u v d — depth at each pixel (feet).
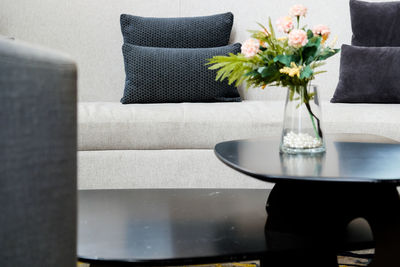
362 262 5.15
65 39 8.57
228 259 2.98
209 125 6.31
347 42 8.66
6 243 1.32
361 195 3.54
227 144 4.73
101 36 8.62
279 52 4.28
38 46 1.50
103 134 6.26
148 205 4.13
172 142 6.34
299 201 3.80
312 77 4.24
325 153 4.19
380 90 7.34
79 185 6.27
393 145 4.59
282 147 4.25
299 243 3.23
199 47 8.21
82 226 3.53
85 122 6.25
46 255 1.43
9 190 1.33
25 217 1.37
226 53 7.84
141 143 6.33
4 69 1.32
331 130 6.23
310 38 4.32
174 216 3.80
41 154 1.41
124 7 8.64
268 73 4.19
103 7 8.61
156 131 6.30
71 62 1.53
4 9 8.48
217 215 3.84
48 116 1.43
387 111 6.38
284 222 3.61
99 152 6.32
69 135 1.50
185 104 7.16
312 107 4.22
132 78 7.57
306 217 3.71
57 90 1.45
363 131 6.19
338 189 3.64
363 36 8.08
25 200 1.37
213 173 6.32
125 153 6.33
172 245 3.14
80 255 2.96
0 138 1.31
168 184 6.31
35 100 1.39
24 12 8.51
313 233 3.45
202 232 3.41
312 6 8.67
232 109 6.61
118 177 6.30
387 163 3.74
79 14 8.59
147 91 7.53
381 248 3.38
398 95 7.29
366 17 8.06
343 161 3.83
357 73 7.48
